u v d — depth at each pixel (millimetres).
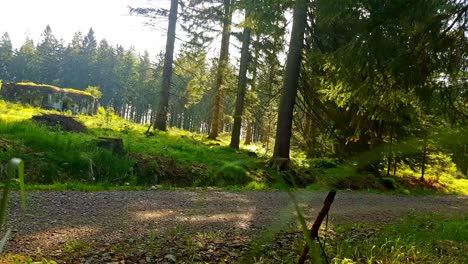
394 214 8836
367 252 4777
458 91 6160
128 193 8289
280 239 4953
